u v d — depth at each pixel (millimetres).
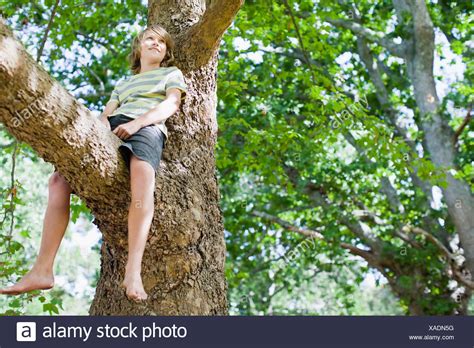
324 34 9500
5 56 3248
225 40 9492
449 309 13258
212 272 4520
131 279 3619
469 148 13531
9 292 3777
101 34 11344
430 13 14594
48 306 6020
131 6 10414
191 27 4777
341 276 20359
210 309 4434
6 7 9383
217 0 4484
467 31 14250
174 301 4336
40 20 10734
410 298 13773
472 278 12867
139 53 4730
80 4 9531
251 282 16250
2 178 17609
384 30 15438
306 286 22266
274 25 9375
